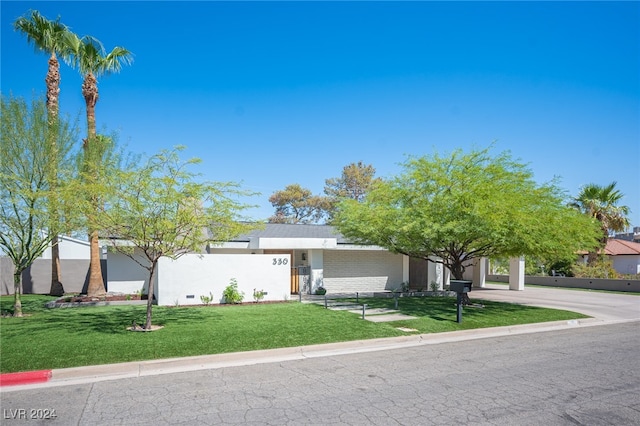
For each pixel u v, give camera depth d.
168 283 16.75
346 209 18.50
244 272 17.94
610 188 32.31
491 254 17.05
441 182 14.92
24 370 7.67
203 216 11.11
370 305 17.25
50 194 12.13
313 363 8.79
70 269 24.17
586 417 5.86
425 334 11.58
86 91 20.39
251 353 9.17
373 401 6.48
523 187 15.05
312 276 21.84
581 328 13.73
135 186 10.54
